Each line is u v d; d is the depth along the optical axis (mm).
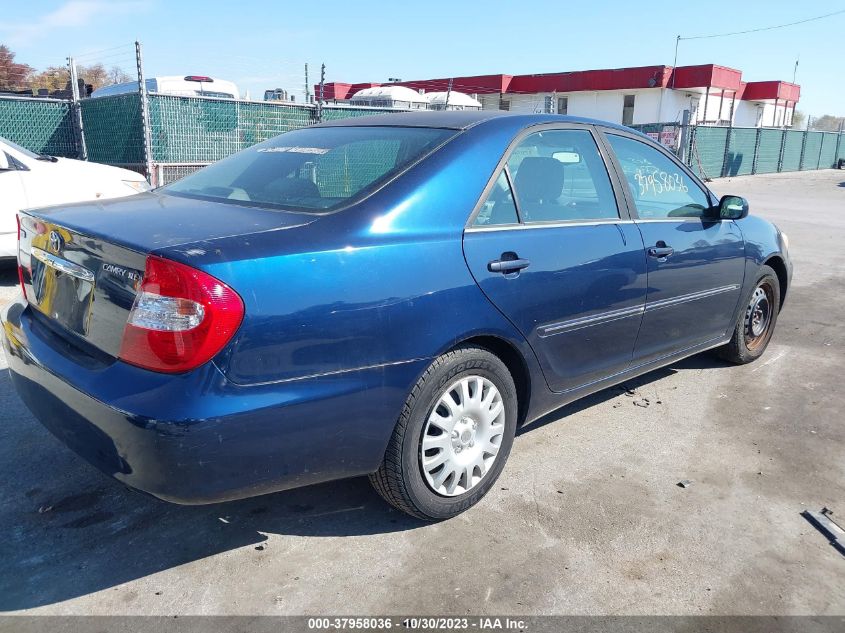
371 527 3000
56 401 2537
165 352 2248
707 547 2922
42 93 13438
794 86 42812
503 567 2748
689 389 4727
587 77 35062
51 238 2814
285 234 2496
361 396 2576
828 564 2836
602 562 2797
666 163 4238
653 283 3834
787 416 4312
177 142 10633
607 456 3709
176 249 2289
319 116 12406
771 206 18188
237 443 2316
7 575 2621
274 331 2348
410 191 2828
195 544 2852
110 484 3270
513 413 3207
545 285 3186
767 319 5289
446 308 2787
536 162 3365
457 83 37500
